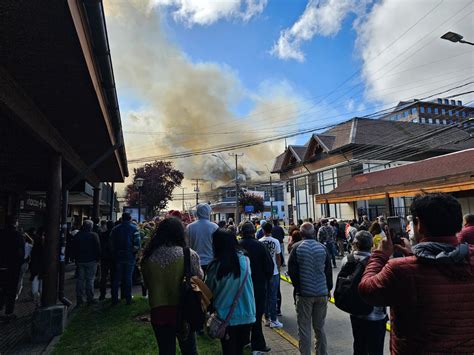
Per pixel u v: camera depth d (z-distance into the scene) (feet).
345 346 16.70
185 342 12.13
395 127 106.32
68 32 10.66
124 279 23.73
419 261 5.37
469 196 56.39
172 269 10.48
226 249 11.20
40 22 10.10
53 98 15.79
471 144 103.65
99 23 12.00
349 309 11.59
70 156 25.08
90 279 24.84
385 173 74.49
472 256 5.34
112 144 24.64
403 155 97.76
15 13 9.63
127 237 23.91
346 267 12.05
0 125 17.93
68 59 12.32
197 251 16.69
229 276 10.79
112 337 17.04
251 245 15.14
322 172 111.86
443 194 5.74
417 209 5.73
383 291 5.56
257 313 14.98
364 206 88.38
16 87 14.16
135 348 15.62
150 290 10.53
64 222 23.47
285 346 16.65
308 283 14.20
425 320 5.11
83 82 14.20
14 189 38.37
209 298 10.30
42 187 40.63
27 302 27.86
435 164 61.62
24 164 26.53
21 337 18.58
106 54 13.99
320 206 110.83
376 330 11.74
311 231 14.99
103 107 17.67
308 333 14.17
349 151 99.81
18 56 12.04
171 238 11.04
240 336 11.16
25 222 52.21
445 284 5.12
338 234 51.90
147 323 19.17
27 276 42.55
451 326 5.01
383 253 6.60
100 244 26.71
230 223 39.42
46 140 18.48
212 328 10.43
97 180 44.11
